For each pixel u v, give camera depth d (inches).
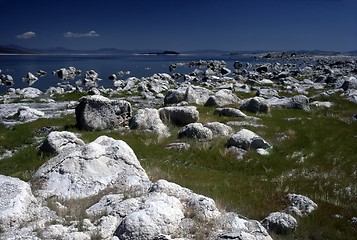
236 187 787.4
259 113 1391.5
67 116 1472.7
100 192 649.0
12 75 4271.7
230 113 1311.5
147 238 434.9
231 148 1005.2
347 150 1002.7
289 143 1058.7
